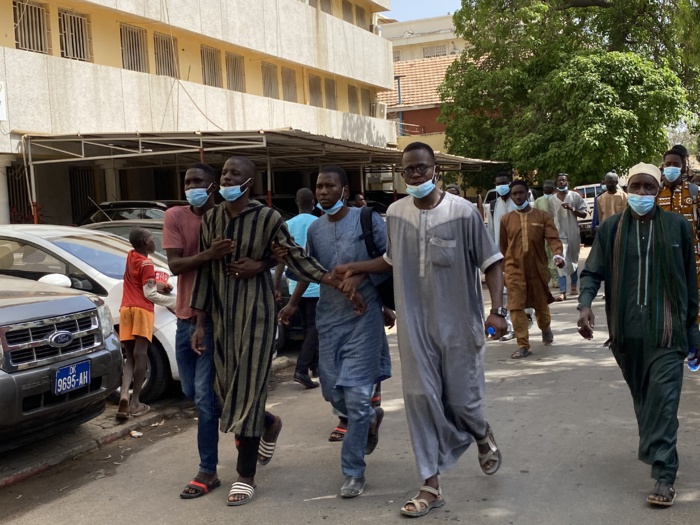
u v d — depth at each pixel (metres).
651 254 4.46
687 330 4.51
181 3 18.69
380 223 4.97
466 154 27.78
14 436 5.39
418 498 4.38
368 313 4.80
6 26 14.69
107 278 7.51
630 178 4.46
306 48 24.30
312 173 26.12
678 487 4.54
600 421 5.87
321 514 4.45
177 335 5.09
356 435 4.69
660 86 24.11
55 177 17.03
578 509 4.30
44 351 5.59
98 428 6.54
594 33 27.42
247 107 21.14
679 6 19.83
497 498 4.52
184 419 7.02
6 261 7.79
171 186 21.02
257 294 4.70
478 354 4.46
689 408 6.08
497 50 26.86
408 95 37.66
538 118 25.73
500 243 8.60
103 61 17.11
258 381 4.66
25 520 4.71
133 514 4.67
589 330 4.59
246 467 4.72
